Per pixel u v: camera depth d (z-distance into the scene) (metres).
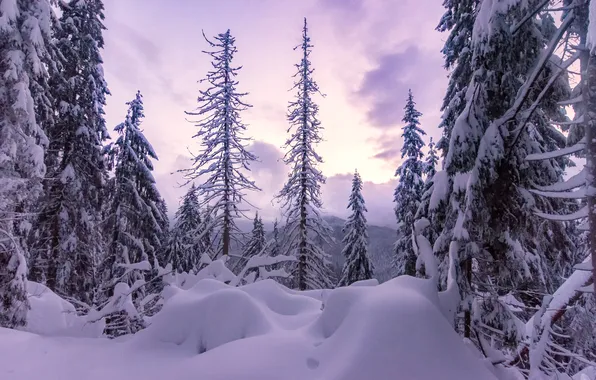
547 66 6.43
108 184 19.73
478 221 6.41
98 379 5.44
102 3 18.59
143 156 21.53
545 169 7.38
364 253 27.75
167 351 6.46
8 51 11.37
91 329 9.31
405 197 23.52
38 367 5.89
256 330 6.48
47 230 17.05
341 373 4.66
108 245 19.42
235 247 19.81
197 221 27.08
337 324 6.04
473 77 6.86
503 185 6.57
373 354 4.82
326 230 21.95
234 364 5.24
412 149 23.94
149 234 20.36
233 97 19.36
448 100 12.41
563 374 6.14
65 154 17.11
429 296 6.20
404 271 22.48
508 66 6.44
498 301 6.78
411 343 4.99
